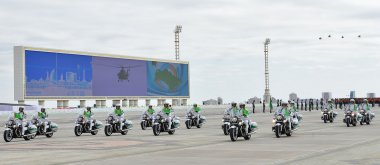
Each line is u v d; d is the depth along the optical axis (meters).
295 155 18.00
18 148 23.58
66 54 77.81
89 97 80.94
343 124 42.34
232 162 16.33
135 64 89.00
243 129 25.73
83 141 27.30
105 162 17.00
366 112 40.56
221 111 86.69
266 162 16.06
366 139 25.11
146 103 92.44
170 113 32.22
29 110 64.75
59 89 76.56
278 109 28.00
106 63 84.00
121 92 86.31
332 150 19.59
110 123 32.06
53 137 31.72
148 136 30.75
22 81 71.50
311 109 98.06
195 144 24.00
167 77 95.50
